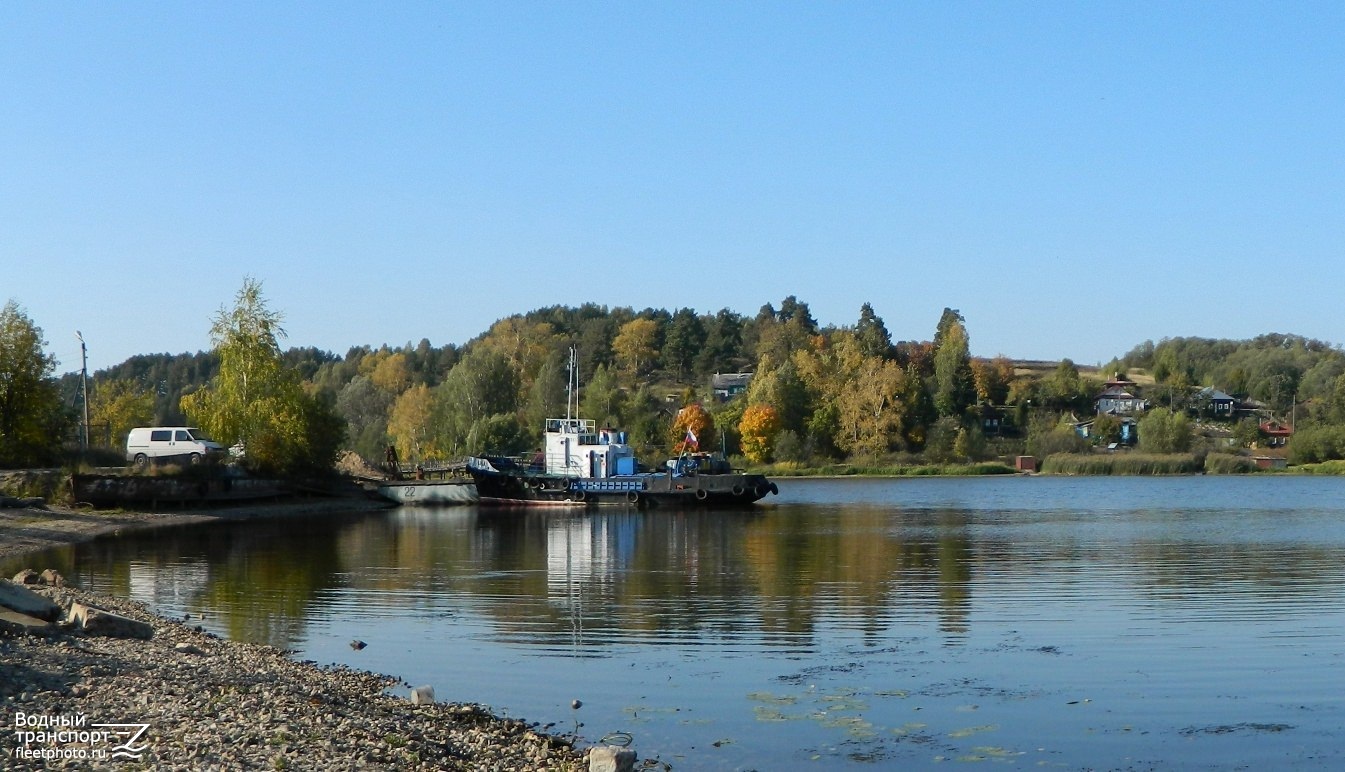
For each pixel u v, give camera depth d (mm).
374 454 134000
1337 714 18891
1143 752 16875
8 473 61125
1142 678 21453
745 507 77688
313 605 30453
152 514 61781
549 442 81875
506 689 20562
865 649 24203
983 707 19344
